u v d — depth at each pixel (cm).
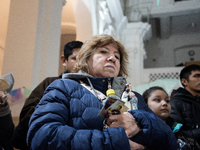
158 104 205
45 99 120
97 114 117
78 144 100
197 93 269
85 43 154
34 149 102
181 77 288
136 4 962
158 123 120
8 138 166
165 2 995
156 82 366
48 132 103
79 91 125
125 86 144
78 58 151
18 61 288
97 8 623
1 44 625
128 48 888
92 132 105
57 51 325
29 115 157
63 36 831
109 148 99
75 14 585
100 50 149
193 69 276
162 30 1214
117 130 106
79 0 569
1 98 157
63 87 125
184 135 189
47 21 318
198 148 184
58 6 345
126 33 911
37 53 296
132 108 132
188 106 241
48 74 297
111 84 136
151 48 1305
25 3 315
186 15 1088
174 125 197
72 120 115
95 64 143
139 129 118
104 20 652
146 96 218
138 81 846
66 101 119
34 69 285
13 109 230
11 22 309
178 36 1294
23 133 157
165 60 1274
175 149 120
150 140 116
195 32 1262
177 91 264
